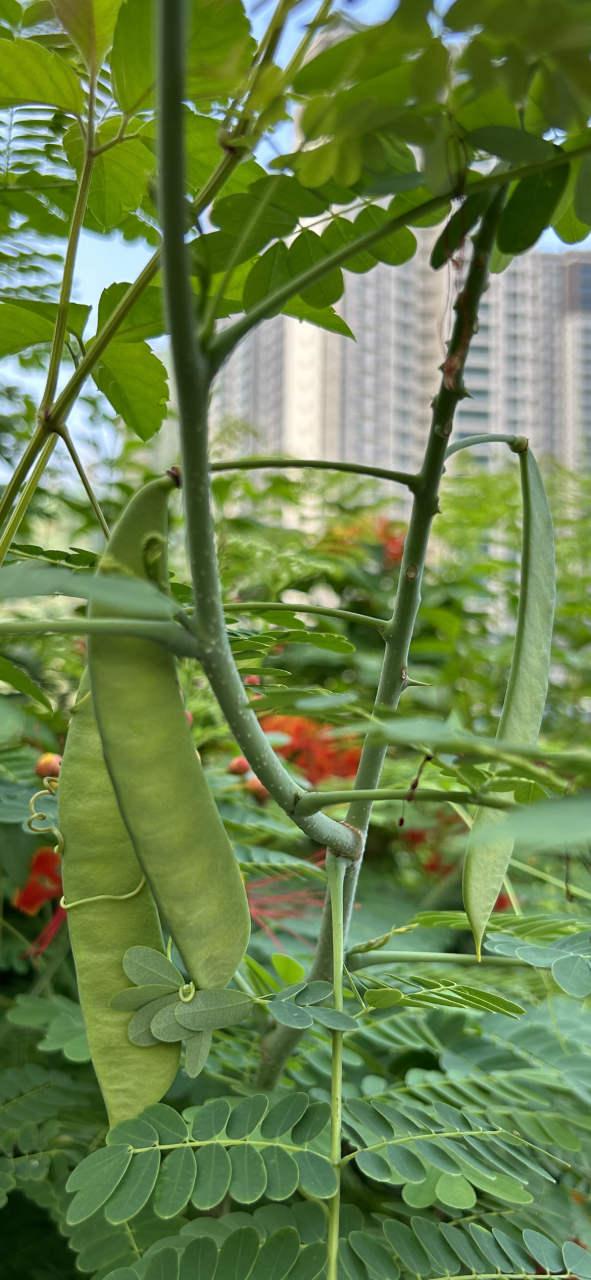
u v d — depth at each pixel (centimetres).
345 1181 67
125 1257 54
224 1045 74
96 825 48
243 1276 44
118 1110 46
